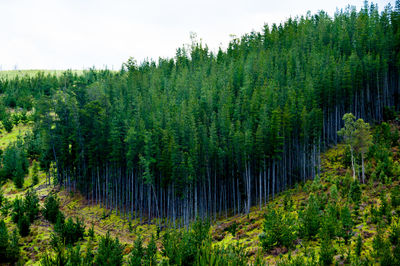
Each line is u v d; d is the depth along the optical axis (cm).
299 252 3322
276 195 6072
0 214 4966
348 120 5191
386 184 4497
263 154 5778
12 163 8719
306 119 6112
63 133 7262
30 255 3525
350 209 4038
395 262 2459
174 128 6341
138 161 6372
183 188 5744
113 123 6425
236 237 4538
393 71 8306
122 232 5578
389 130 6116
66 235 3881
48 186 7844
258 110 6700
